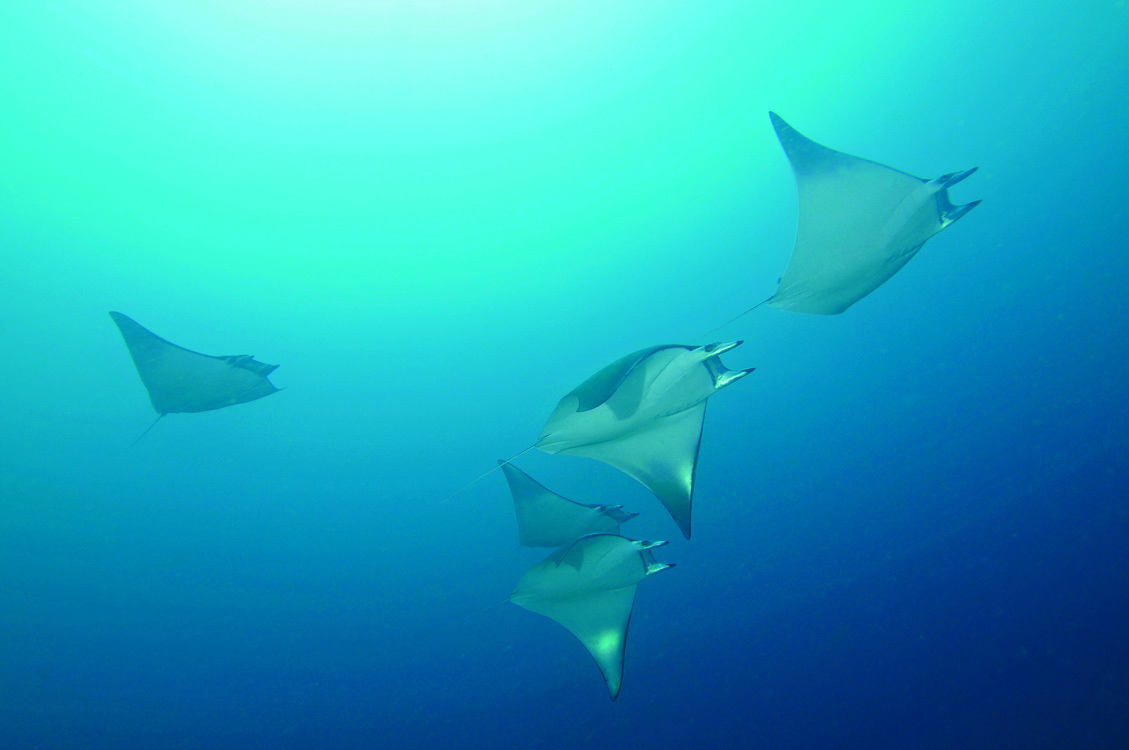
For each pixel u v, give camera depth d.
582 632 3.91
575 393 2.88
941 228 3.05
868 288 3.47
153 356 5.02
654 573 3.45
